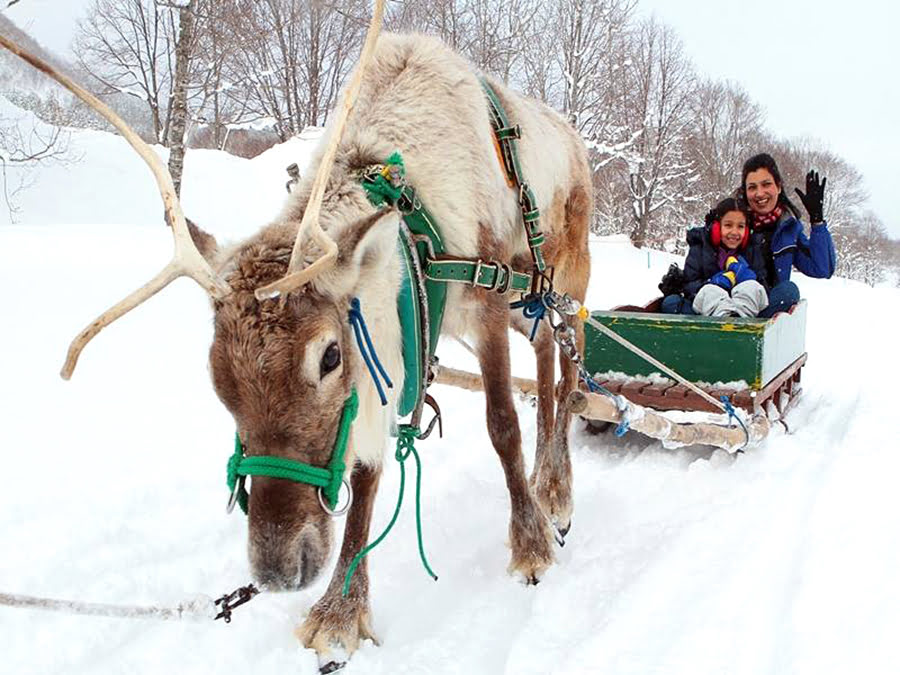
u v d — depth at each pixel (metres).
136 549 4.13
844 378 8.41
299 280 2.57
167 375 6.96
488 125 3.98
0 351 7.09
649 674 2.89
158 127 23.95
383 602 3.77
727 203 6.96
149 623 3.49
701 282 6.92
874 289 22.78
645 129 32.47
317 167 3.55
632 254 25.00
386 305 3.19
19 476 4.87
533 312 4.42
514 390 5.59
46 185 19.92
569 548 4.39
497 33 21.16
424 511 4.82
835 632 3.03
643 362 5.97
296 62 27.00
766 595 3.39
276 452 2.72
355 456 3.27
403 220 3.51
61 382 6.51
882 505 4.22
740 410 5.61
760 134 45.91
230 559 4.11
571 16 25.94
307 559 2.74
